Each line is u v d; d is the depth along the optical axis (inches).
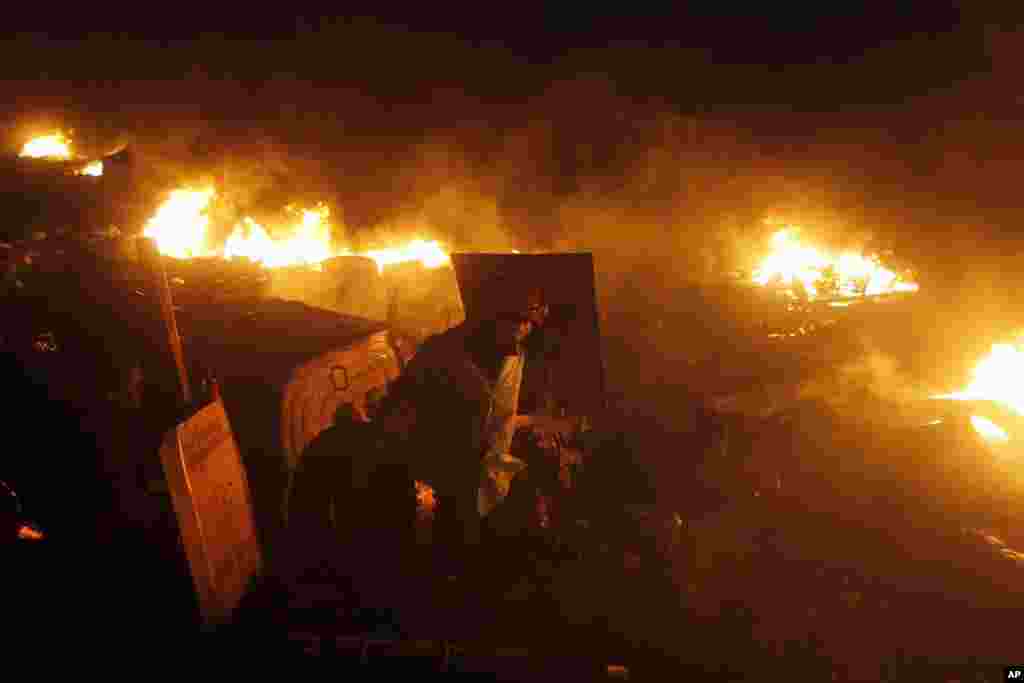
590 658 161.8
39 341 183.5
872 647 165.6
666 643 167.9
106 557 159.9
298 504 206.8
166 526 156.3
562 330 213.6
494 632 170.1
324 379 218.2
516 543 199.2
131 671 149.9
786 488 225.8
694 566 195.0
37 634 153.1
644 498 223.5
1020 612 173.9
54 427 169.0
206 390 170.4
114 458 164.6
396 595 181.8
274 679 151.0
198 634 157.4
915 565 193.0
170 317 162.1
